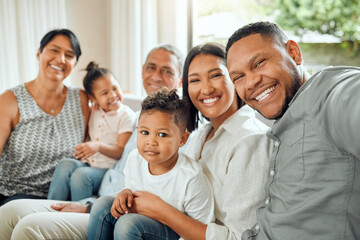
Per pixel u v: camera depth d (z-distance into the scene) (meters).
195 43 2.93
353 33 5.27
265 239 0.78
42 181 1.60
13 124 1.58
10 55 2.63
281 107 0.80
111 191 1.42
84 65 3.21
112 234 1.05
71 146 1.68
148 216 0.97
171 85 1.63
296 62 0.82
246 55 0.80
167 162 1.04
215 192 1.02
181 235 0.95
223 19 5.61
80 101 1.76
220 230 0.91
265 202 0.85
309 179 0.69
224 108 1.07
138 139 1.04
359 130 0.47
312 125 0.68
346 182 0.64
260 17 5.70
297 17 5.58
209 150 1.10
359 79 0.52
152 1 2.80
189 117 1.22
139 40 2.86
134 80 2.89
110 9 3.25
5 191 1.54
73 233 1.09
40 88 1.62
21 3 2.65
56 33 1.61
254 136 0.93
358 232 0.66
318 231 0.69
